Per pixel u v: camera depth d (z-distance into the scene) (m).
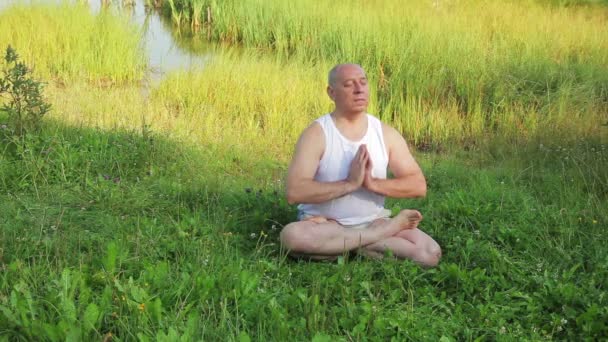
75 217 5.43
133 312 3.74
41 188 6.01
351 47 12.54
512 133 9.30
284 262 4.82
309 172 4.85
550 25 14.41
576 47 13.06
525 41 12.98
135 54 12.59
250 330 3.86
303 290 4.29
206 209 5.80
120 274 4.35
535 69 11.04
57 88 10.73
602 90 10.53
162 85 10.59
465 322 4.14
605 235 5.36
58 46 12.06
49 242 4.70
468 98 10.32
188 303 4.01
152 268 4.21
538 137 8.79
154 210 5.72
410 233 4.96
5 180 6.11
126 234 5.04
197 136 8.29
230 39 15.75
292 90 10.14
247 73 10.70
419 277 4.60
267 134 8.99
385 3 15.59
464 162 8.35
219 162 7.37
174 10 16.98
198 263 4.46
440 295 4.48
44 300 3.79
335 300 4.30
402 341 3.83
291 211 5.66
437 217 5.67
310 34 14.24
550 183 6.75
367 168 4.81
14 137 6.60
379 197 5.05
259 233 5.36
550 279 4.60
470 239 5.06
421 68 11.18
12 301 3.73
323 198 4.79
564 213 5.80
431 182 6.96
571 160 7.62
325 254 4.83
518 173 7.34
